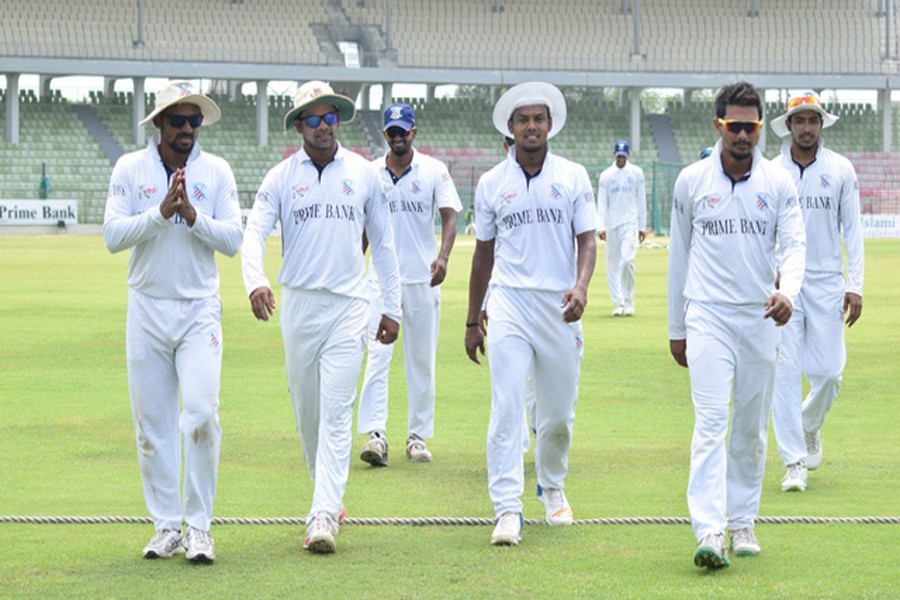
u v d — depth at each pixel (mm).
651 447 23719
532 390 21984
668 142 145250
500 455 16953
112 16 138000
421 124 142125
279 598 14258
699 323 15992
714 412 15773
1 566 15609
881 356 36344
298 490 20188
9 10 135375
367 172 17625
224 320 46281
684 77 142625
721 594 14375
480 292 18141
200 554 15680
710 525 15383
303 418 17906
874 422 26328
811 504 19219
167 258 16016
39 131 133875
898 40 150375
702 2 152250
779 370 20453
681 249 16375
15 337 40875
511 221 17375
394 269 18109
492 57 141500
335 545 16609
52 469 21688
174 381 16406
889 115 144250
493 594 14383
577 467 21938
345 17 145000
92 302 53000
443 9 147750
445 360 36219
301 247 17281
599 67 142750
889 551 16312
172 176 16219
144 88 135000
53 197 127625
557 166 17438
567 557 16031
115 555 16172
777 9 152125
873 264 80875
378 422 22469
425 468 22078
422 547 16578
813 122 20703
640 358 36250
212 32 139625
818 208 20844
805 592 14453
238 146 136875
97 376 32750
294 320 17375
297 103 17188
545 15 148750
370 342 22703
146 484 16328
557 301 17344
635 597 14273
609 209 48000
